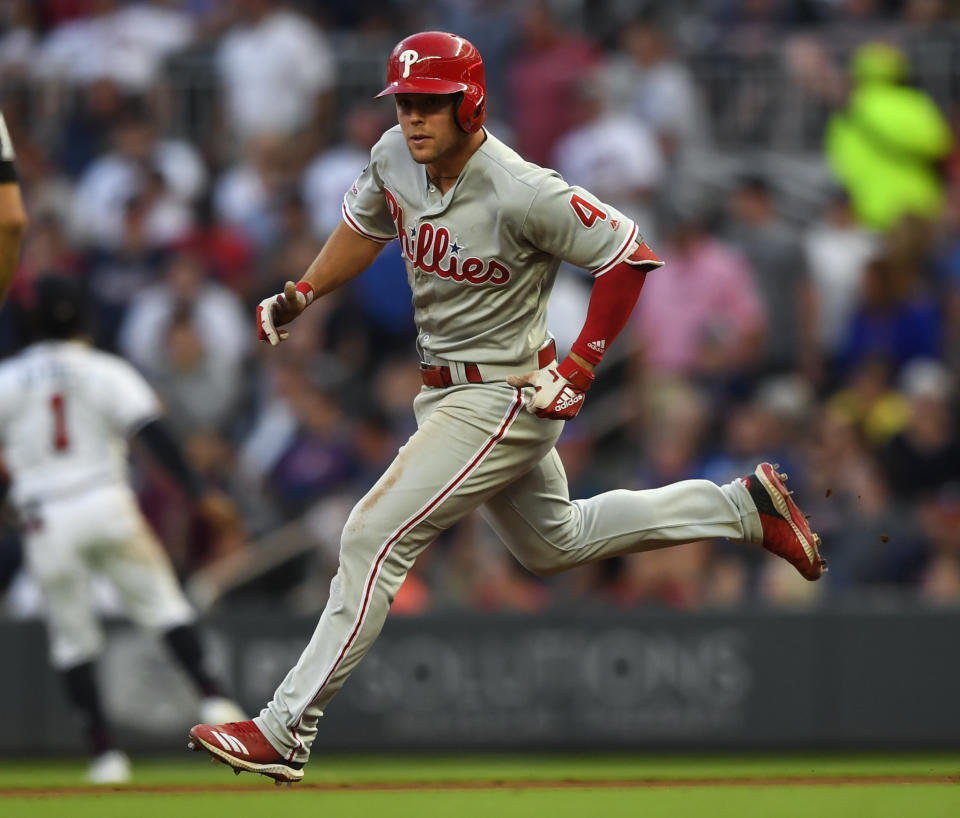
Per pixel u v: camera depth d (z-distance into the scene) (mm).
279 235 40438
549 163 42500
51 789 18797
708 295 37250
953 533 31062
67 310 24547
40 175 43469
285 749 16141
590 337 15703
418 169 15891
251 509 33625
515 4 45250
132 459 34062
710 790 18047
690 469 33594
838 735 29047
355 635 15969
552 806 17000
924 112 41844
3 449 24703
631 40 43281
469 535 32344
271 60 42812
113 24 45125
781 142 44906
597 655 29156
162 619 24625
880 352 37375
